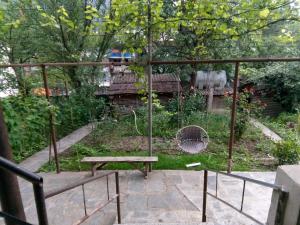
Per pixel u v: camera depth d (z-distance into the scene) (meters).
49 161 4.52
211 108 7.43
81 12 6.63
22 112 4.50
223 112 7.30
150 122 3.92
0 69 5.92
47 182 3.81
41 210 0.83
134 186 3.64
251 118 6.73
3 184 0.90
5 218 0.85
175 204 3.17
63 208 3.09
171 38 6.29
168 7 4.49
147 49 3.84
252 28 3.51
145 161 3.82
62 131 6.42
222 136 5.84
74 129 6.77
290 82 7.50
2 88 5.71
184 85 8.08
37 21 6.35
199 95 7.18
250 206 3.09
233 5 3.44
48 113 4.15
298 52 7.30
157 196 3.37
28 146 4.99
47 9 6.33
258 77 7.85
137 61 3.57
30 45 6.91
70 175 4.04
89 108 7.11
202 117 6.60
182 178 3.88
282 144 4.33
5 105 4.11
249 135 5.96
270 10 3.25
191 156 4.78
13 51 6.89
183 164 4.41
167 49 6.75
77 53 6.94
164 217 2.89
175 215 2.93
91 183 3.71
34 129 4.83
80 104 7.18
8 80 5.81
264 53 7.53
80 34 6.59
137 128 6.34
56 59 7.17
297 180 1.19
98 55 7.45
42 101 4.01
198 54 6.13
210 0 3.29
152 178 3.89
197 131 4.95
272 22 3.41
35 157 4.79
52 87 7.11
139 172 4.11
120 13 3.44
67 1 6.44
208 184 3.66
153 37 3.96
